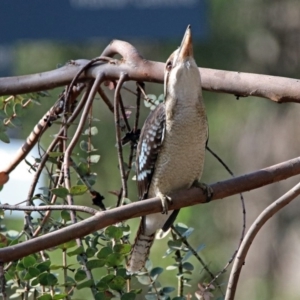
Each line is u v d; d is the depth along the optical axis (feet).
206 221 59.57
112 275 24.11
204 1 38.29
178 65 28.76
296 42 58.44
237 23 56.95
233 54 56.65
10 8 39.52
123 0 38.65
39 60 57.21
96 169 55.21
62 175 26.81
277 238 67.05
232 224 61.67
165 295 26.50
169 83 29.04
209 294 25.16
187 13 38.29
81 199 52.80
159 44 56.54
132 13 38.55
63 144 28.55
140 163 30.25
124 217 22.90
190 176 29.81
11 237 28.32
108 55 31.07
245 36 57.11
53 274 24.09
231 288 25.04
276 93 27.27
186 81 28.71
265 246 67.56
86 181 27.22
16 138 53.78
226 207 62.18
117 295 24.80
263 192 64.49
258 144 63.36
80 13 38.91
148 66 29.35
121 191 27.50
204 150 29.60
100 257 24.14
